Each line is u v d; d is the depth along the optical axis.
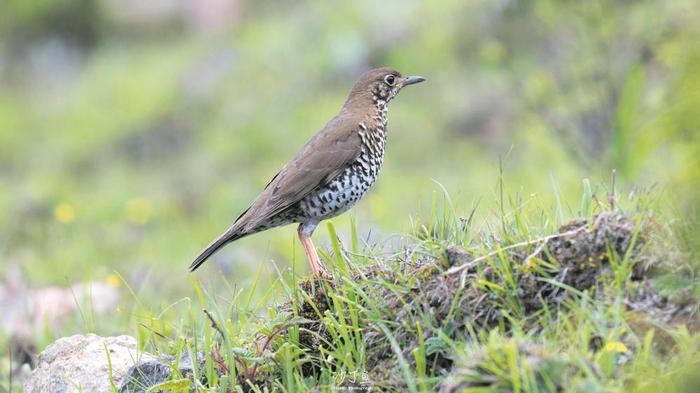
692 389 5.87
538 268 7.12
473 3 23.66
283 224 9.76
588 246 7.12
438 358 7.04
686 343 6.26
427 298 7.34
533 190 16.20
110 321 10.96
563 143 16.67
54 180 25.28
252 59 27.55
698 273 6.63
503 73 18.84
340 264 7.95
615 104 16.36
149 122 26.95
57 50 34.47
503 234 7.52
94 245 18.17
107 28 34.72
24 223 20.11
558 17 17.94
